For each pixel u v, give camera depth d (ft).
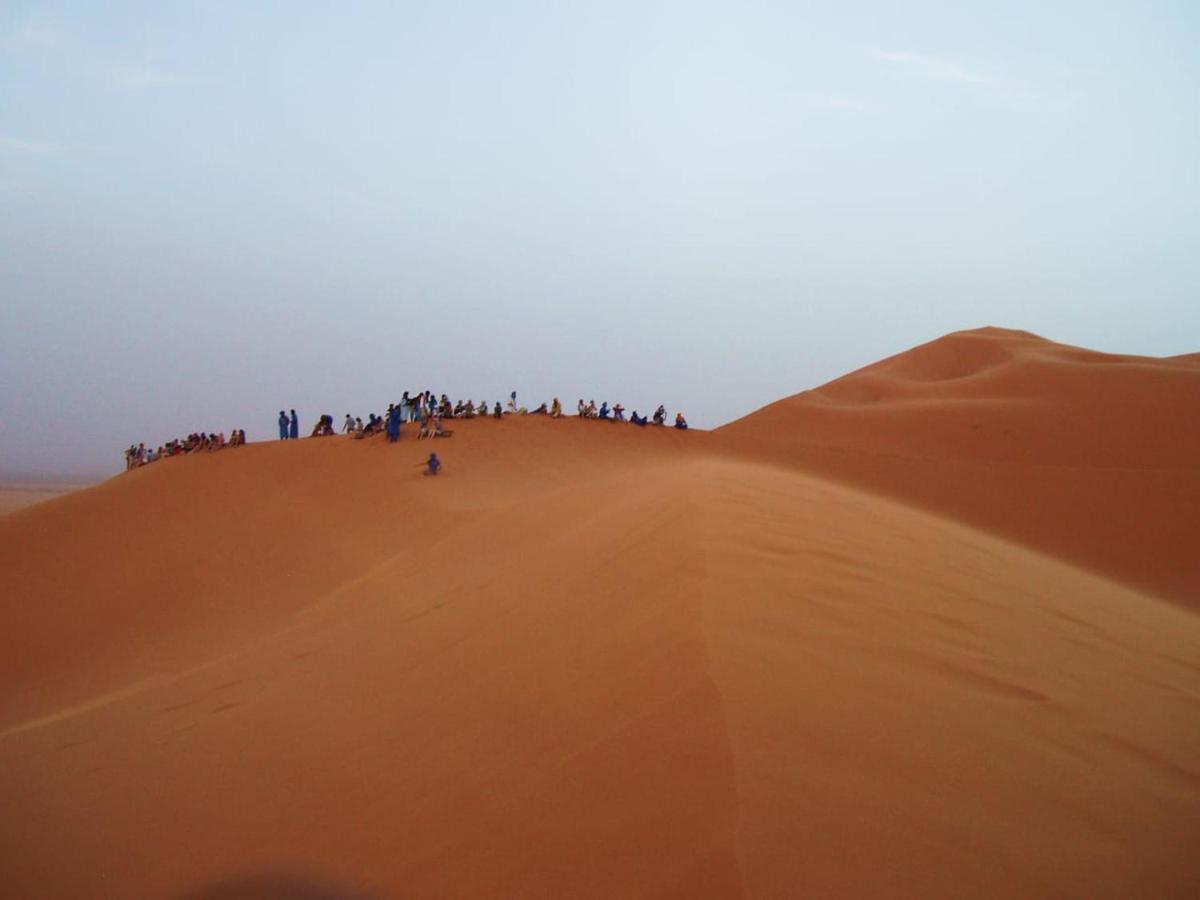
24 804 28.12
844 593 28.30
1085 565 85.71
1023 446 130.41
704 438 134.00
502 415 125.90
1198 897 15.05
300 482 89.04
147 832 23.61
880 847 14.62
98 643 62.03
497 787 19.52
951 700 21.39
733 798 15.51
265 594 64.95
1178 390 142.31
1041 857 15.28
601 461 109.60
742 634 23.30
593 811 16.96
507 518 60.95
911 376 201.87
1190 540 88.12
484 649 30.22
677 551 32.07
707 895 13.38
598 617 28.63
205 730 31.42
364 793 22.02
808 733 18.01
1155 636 36.70
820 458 124.36
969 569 38.42
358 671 33.68
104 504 89.86
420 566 55.01
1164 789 19.04
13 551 80.43
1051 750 19.74
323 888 17.94
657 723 19.21
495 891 15.71
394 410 102.47
